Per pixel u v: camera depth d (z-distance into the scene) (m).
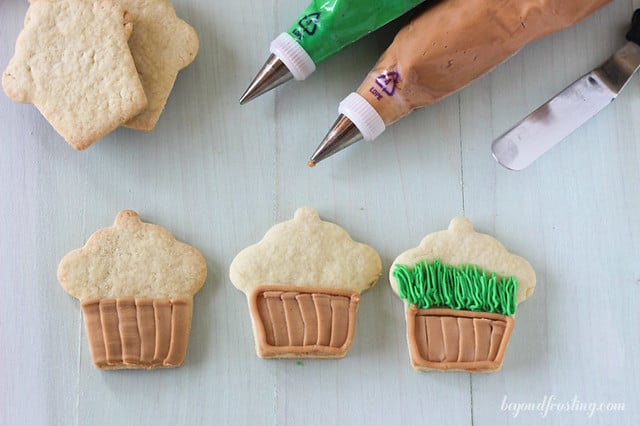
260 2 0.60
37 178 0.58
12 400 0.56
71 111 0.56
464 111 0.60
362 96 0.56
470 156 0.60
